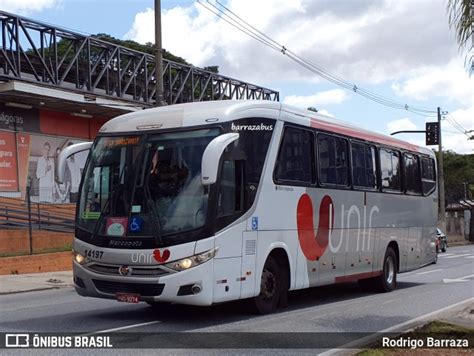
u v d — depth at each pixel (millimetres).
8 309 12000
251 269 10367
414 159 17969
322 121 13039
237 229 10023
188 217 9461
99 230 9828
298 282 11852
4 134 26000
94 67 28328
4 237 20703
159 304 12172
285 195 11383
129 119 10625
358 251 14273
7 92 23906
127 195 9805
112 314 11102
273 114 11195
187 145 9883
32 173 27172
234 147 10109
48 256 20344
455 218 65062
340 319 10914
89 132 30141
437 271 23641
